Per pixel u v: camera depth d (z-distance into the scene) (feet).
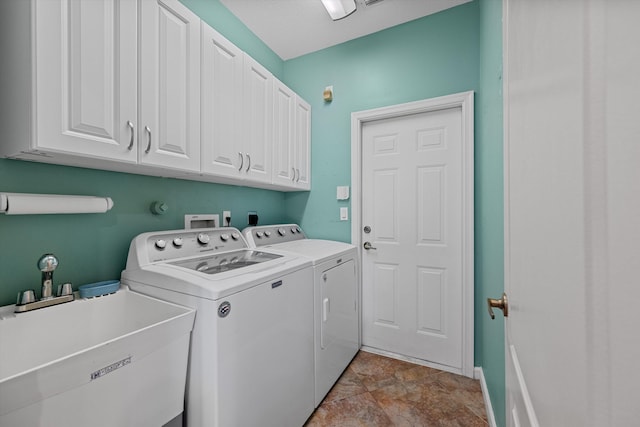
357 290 6.98
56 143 2.74
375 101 7.06
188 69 4.16
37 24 2.61
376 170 7.25
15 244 3.25
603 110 0.77
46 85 2.67
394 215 7.04
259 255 5.20
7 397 1.86
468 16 6.06
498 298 3.76
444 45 6.29
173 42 3.93
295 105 7.09
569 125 0.95
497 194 3.79
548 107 1.17
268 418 3.80
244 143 5.34
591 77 0.82
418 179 6.75
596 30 0.80
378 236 7.23
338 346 5.86
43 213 3.27
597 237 0.80
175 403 3.10
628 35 0.68
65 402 2.16
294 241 7.14
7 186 3.17
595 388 0.80
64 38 2.80
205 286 3.18
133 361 2.63
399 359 6.84
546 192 1.21
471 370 6.00
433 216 6.60
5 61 2.83
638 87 0.64
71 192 3.72
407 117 6.88
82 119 2.93
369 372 6.23
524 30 1.55
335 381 5.75
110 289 3.74
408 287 6.87
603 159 0.77
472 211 5.95
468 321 6.03
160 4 3.75
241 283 3.39
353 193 7.28
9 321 2.87
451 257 6.41
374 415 4.89
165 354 2.94
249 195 7.02
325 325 5.29
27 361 2.97
